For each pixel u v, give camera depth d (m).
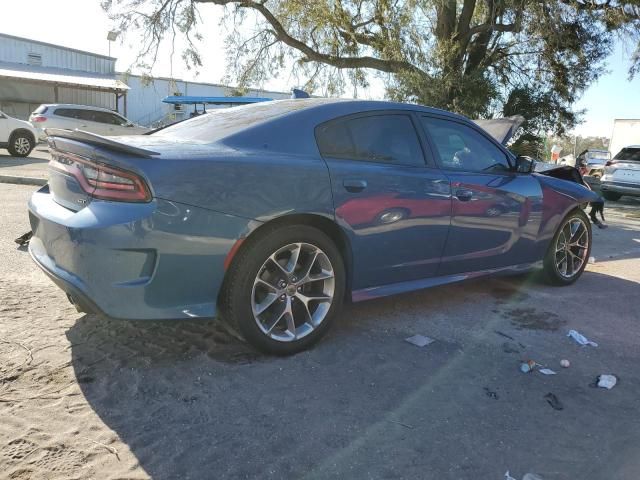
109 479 2.19
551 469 2.38
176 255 2.87
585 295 5.05
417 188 3.80
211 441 2.46
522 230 4.66
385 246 3.69
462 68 17.34
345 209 3.43
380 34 16.75
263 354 3.34
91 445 2.39
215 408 2.74
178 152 2.98
